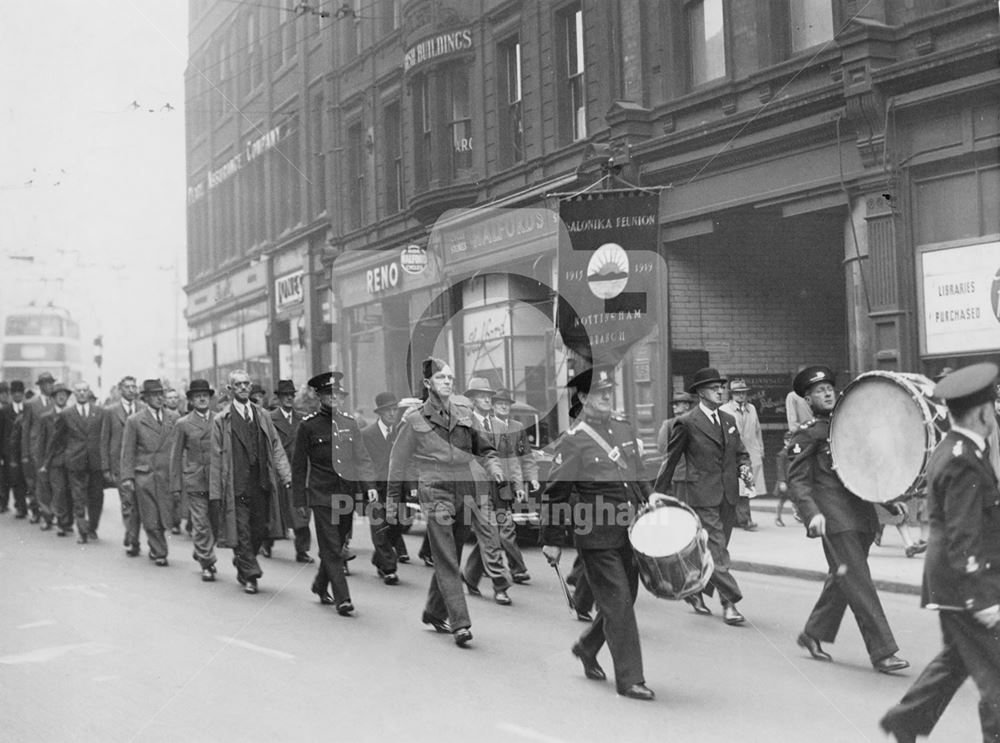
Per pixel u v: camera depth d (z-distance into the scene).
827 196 10.91
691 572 5.44
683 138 11.44
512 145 9.36
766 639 6.92
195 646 7.04
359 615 8.14
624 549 5.73
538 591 9.08
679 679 5.93
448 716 5.26
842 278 11.05
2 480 17.14
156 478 11.32
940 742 4.67
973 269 9.45
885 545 9.73
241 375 9.48
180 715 5.36
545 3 10.36
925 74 10.19
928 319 9.72
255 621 7.92
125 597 9.07
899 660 5.93
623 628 5.60
